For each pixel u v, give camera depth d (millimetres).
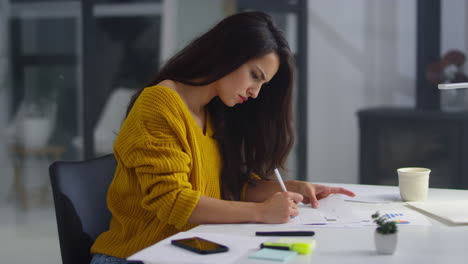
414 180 1505
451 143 3877
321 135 4129
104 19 4113
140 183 1368
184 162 1356
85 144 4156
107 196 1496
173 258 1016
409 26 4008
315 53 4102
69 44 4125
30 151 4172
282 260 1002
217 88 1489
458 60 3947
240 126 1657
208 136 1584
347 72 4090
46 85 4152
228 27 1450
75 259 1461
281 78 1627
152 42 4105
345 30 4062
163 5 4078
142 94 1434
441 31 3965
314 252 1066
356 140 4102
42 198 4152
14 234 3711
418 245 1112
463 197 1596
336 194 1613
